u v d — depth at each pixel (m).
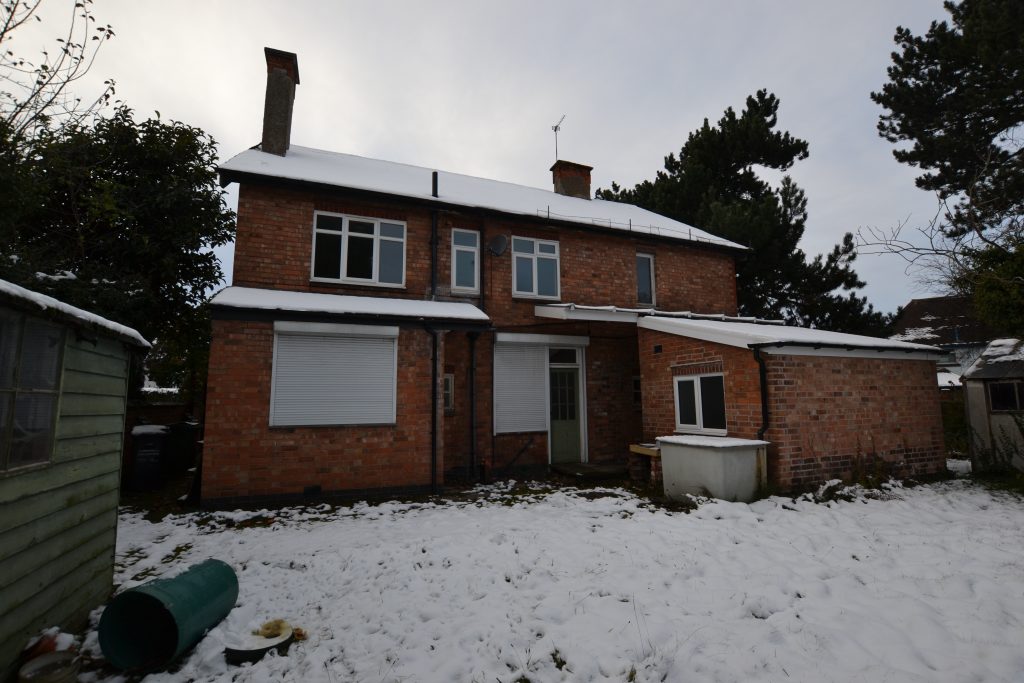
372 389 9.16
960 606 3.98
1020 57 14.55
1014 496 7.52
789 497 7.57
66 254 9.04
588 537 6.07
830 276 16.34
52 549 3.65
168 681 3.50
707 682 3.15
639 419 12.89
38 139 6.75
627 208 16.41
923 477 9.04
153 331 11.18
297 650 3.87
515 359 11.61
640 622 3.92
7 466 3.10
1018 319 8.23
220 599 4.12
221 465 8.12
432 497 8.85
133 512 7.98
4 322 3.08
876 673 3.12
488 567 5.25
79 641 3.97
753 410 8.35
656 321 10.52
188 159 10.48
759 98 19.27
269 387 8.51
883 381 9.05
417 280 10.80
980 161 15.57
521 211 11.78
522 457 11.35
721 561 5.11
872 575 4.67
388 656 3.72
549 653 3.61
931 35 17.77
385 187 10.89
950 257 8.75
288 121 11.78
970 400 9.54
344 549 5.93
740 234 15.85
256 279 9.50
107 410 4.56
